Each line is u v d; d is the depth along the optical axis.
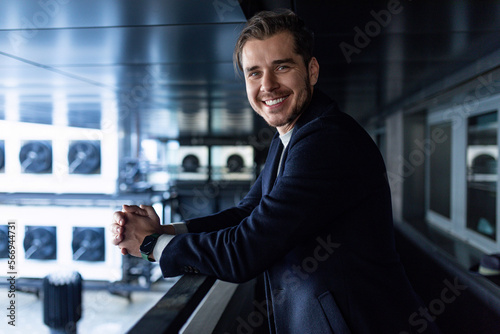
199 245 0.91
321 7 1.54
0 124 7.89
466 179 3.76
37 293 6.88
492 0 1.48
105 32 1.87
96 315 6.35
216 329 1.62
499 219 3.17
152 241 0.99
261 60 0.93
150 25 1.75
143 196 7.08
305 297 0.91
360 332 0.88
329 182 0.85
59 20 1.71
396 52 2.20
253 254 0.86
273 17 0.92
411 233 4.17
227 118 6.51
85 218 7.46
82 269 7.49
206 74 2.90
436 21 1.70
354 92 3.73
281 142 1.08
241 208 1.27
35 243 7.48
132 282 7.94
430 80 3.04
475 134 3.60
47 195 7.29
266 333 1.65
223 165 10.74
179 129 8.82
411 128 4.62
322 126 0.89
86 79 3.19
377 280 0.90
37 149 7.99
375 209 0.91
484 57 2.28
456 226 4.00
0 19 1.69
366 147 0.91
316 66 1.00
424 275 3.23
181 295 0.85
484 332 2.22
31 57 2.42
